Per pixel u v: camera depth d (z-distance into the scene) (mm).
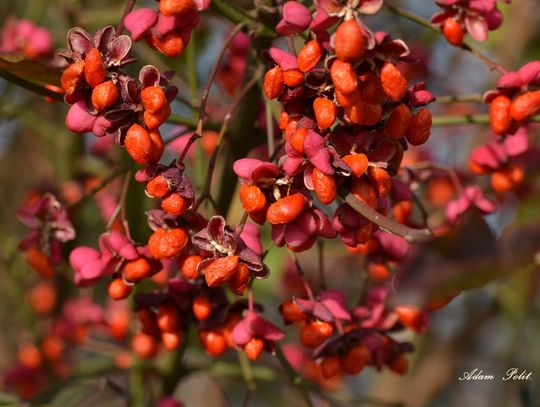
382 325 415
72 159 552
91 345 530
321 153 356
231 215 538
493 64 406
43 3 548
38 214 427
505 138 442
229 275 365
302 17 361
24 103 611
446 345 609
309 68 359
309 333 393
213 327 398
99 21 552
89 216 563
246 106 417
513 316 605
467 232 324
